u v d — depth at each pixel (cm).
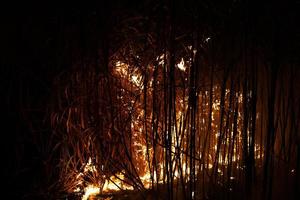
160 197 162
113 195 174
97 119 162
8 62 167
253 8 134
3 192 170
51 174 176
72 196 175
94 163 171
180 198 161
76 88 163
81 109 166
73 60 161
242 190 152
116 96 165
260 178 163
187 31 147
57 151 178
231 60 142
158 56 150
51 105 168
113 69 167
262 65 161
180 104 167
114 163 171
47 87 167
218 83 167
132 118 171
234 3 143
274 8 135
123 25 157
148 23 152
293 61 150
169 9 141
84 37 155
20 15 163
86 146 172
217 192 155
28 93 170
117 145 163
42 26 165
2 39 165
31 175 176
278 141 175
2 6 162
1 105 171
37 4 162
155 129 153
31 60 168
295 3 138
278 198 153
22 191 173
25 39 166
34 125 175
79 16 154
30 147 177
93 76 163
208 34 148
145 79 153
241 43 139
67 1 156
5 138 172
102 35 150
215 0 145
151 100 169
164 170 159
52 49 166
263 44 145
